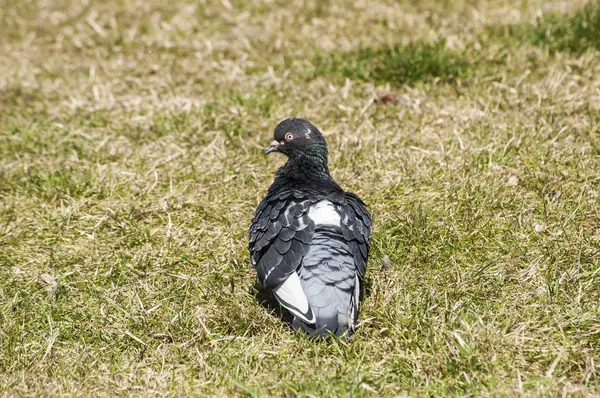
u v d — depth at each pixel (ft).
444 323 27.32
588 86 44.04
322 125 43.27
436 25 54.34
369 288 30.50
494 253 31.78
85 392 25.12
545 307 28.02
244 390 24.45
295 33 55.52
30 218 36.94
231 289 30.42
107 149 42.63
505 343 26.05
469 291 29.55
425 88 45.91
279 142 31.76
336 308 25.77
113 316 29.35
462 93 45.09
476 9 56.65
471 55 48.91
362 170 38.47
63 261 33.45
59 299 30.81
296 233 27.09
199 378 25.71
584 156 37.50
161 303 29.96
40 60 55.36
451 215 33.88
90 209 37.22
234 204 36.65
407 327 27.32
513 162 37.78
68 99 49.29
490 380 24.13
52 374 26.25
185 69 51.65
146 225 35.70
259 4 60.59
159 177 39.37
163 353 26.86
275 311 29.63
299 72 49.44
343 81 47.96
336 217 27.63
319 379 24.90
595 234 32.32
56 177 39.91
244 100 45.96
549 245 31.63
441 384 24.30
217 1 61.93
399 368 25.57
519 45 49.75
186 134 43.01
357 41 53.31
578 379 24.44
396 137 41.14
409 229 33.04
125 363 26.76
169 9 61.31
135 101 47.60
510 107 43.01
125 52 55.26
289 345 27.14
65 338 28.66
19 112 47.78
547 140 39.45
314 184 30.48
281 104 45.88
